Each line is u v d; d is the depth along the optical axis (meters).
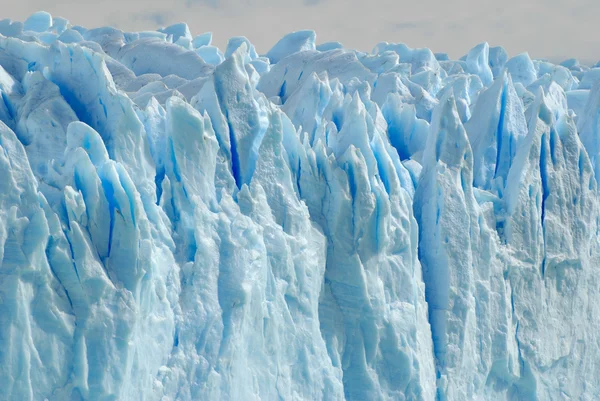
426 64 101.50
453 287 68.62
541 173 75.56
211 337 56.72
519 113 78.12
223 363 56.50
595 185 78.81
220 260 58.38
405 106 78.94
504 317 71.31
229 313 57.38
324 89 75.31
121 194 53.47
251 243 59.16
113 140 58.09
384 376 65.12
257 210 61.22
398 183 67.25
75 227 52.28
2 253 50.34
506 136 77.31
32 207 51.97
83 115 61.16
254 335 58.75
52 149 57.88
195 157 60.03
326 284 64.62
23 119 58.81
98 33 96.06
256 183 62.31
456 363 68.50
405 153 78.31
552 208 75.38
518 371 72.62
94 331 52.06
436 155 70.38
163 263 56.50
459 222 69.38
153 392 54.69
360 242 64.75
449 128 70.44
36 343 50.62
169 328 56.03
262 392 58.88
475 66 105.94
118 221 53.72
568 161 76.75
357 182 64.81
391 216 66.50
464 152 70.50
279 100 84.19
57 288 51.81
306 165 65.38
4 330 49.75
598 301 79.25
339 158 65.88
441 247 68.88
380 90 84.81
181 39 98.69
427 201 70.25
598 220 79.69
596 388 78.50
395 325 65.25
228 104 64.56
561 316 75.81
